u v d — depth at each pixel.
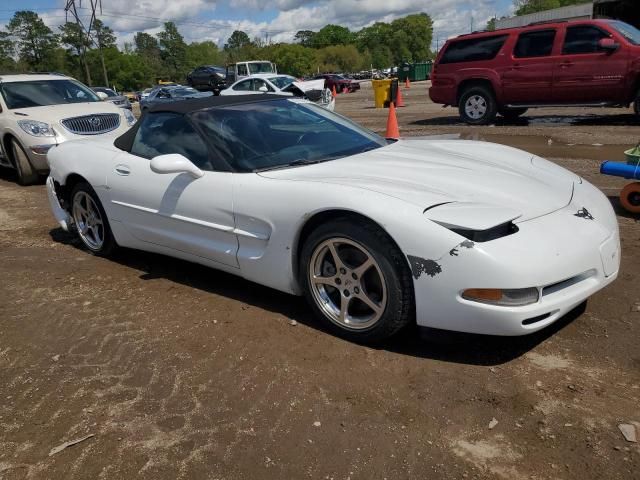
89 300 3.87
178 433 2.41
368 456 2.21
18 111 8.52
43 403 2.69
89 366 3.00
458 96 12.27
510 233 2.65
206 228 3.60
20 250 5.14
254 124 3.85
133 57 107.75
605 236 2.91
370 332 2.94
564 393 2.53
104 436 2.43
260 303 3.64
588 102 10.72
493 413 2.43
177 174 3.76
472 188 3.00
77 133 8.52
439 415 2.43
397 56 143.25
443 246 2.59
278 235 3.20
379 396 2.58
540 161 3.74
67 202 4.99
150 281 4.16
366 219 2.81
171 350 3.11
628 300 3.37
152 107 4.25
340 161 3.49
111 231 4.50
